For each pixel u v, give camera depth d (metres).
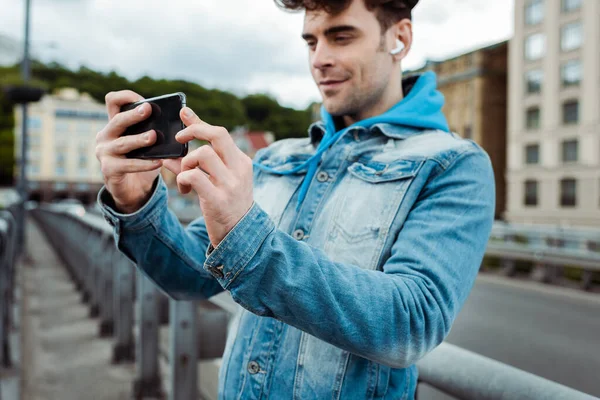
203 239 1.29
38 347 4.25
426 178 1.00
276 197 1.20
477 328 5.65
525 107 34.59
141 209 1.10
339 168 1.11
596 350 4.86
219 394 1.14
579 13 31.38
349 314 0.80
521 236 10.99
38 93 11.17
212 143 0.79
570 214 32.06
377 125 1.10
